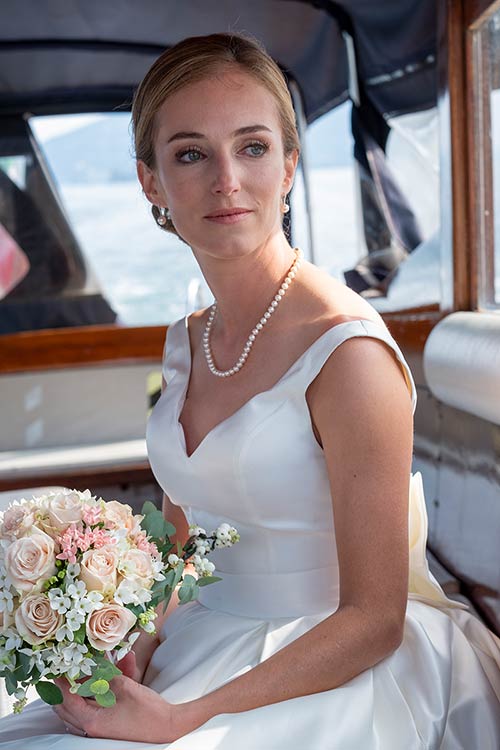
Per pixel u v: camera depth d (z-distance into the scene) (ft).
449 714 5.12
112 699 4.64
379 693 5.07
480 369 6.91
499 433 7.03
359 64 11.81
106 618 4.56
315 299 5.62
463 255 8.84
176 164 5.50
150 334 15.87
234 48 5.53
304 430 5.40
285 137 5.73
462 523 7.83
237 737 4.70
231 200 5.39
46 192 15.29
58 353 15.70
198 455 5.56
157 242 15.62
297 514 5.50
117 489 14.06
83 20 12.57
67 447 15.53
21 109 14.78
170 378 6.40
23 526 4.76
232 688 4.91
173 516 6.77
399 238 11.35
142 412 16.02
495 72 8.17
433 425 8.95
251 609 5.64
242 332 5.90
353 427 5.07
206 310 6.63
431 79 9.77
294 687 4.91
